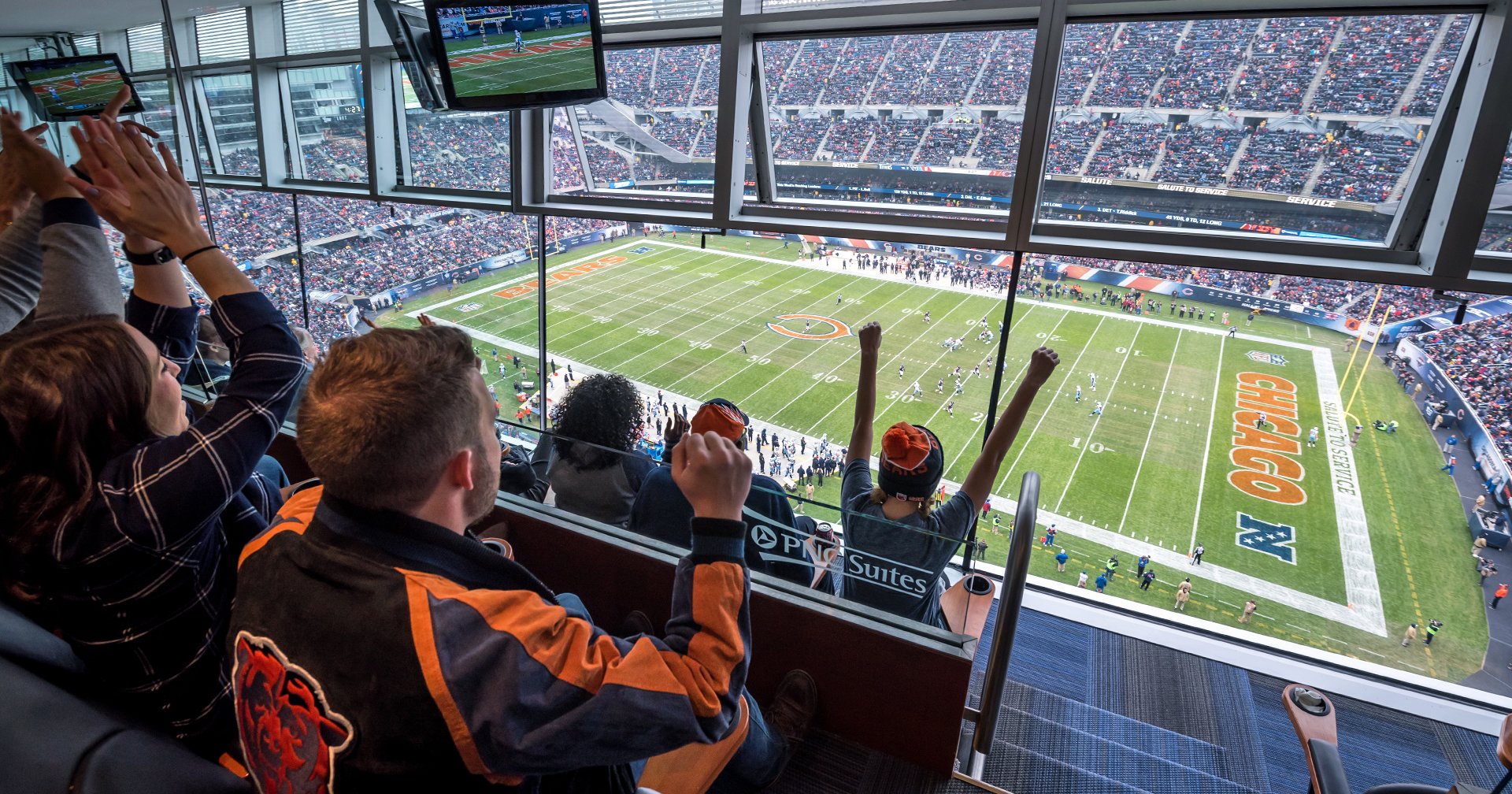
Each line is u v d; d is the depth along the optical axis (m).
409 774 0.56
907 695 1.48
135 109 5.62
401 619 0.56
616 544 1.64
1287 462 17.27
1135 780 2.04
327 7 4.54
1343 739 2.40
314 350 2.76
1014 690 2.49
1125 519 16.28
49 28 5.94
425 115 4.38
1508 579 14.60
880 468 1.66
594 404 1.94
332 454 0.58
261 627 0.61
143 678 0.90
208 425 0.83
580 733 0.58
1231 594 14.42
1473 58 2.30
